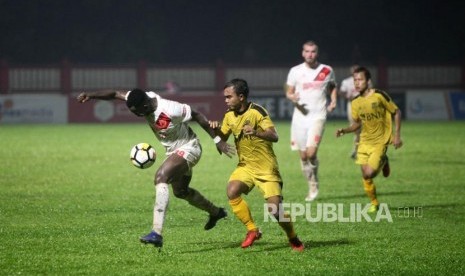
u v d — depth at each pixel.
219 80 77.44
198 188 26.36
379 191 25.58
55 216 20.34
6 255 15.31
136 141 47.34
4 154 38.28
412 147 42.41
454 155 37.91
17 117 69.56
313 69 24.59
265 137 15.30
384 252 15.74
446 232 18.14
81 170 31.50
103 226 18.78
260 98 72.88
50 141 46.94
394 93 72.81
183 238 17.27
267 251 15.75
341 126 63.19
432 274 13.94
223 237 17.38
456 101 73.44
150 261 14.78
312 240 17.06
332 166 33.50
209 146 44.22
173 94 72.88
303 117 24.41
